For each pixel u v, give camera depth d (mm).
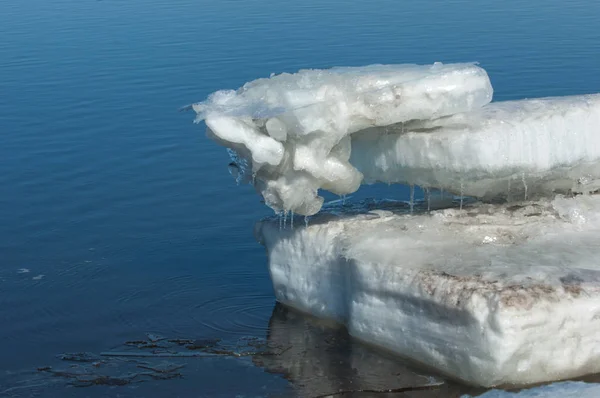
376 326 9016
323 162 9266
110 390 8797
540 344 7855
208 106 9367
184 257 12352
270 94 9180
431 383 8320
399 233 9453
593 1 30250
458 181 9453
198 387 8781
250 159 9336
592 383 7988
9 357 9633
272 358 9281
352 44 23750
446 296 8102
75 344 9930
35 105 19859
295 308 10430
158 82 21188
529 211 9875
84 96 20406
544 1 30453
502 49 22547
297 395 8477
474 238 9227
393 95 9195
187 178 15344
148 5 33969
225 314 10539
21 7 35031
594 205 9820
